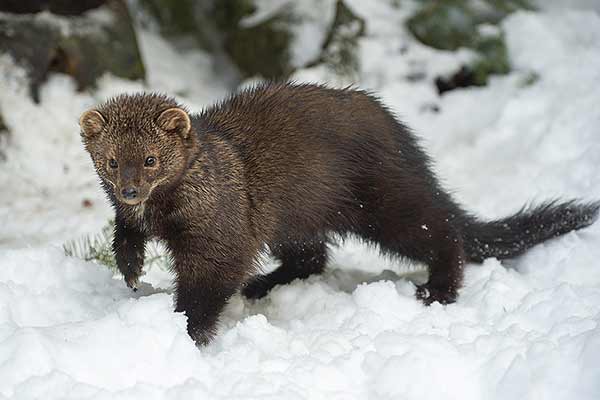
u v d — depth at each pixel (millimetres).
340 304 10164
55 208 14523
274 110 10492
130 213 9531
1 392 7348
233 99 10703
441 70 17672
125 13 17828
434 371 7738
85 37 16984
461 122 17047
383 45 17891
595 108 15977
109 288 10312
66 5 17047
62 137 16078
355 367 8070
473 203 14273
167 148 8992
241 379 7738
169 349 8055
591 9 19203
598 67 17250
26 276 10203
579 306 9109
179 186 9250
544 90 17047
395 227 11039
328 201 10711
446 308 9969
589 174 14172
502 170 15281
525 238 11812
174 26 20266
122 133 8906
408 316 9812
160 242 9789
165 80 18672
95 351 7859
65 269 10383
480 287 10789
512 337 8328
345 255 12852
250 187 10055
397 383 7684
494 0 18797
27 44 16453
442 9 18375
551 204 12062
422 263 11266
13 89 16188
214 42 19812
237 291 9992
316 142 10500
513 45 18047
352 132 10758
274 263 12266
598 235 11914
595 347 7484
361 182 10852
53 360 7648
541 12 19125
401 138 11258
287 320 10320
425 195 11133
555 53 17812
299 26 18281
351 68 17594
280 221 10445
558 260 11508
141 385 7406
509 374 7539
